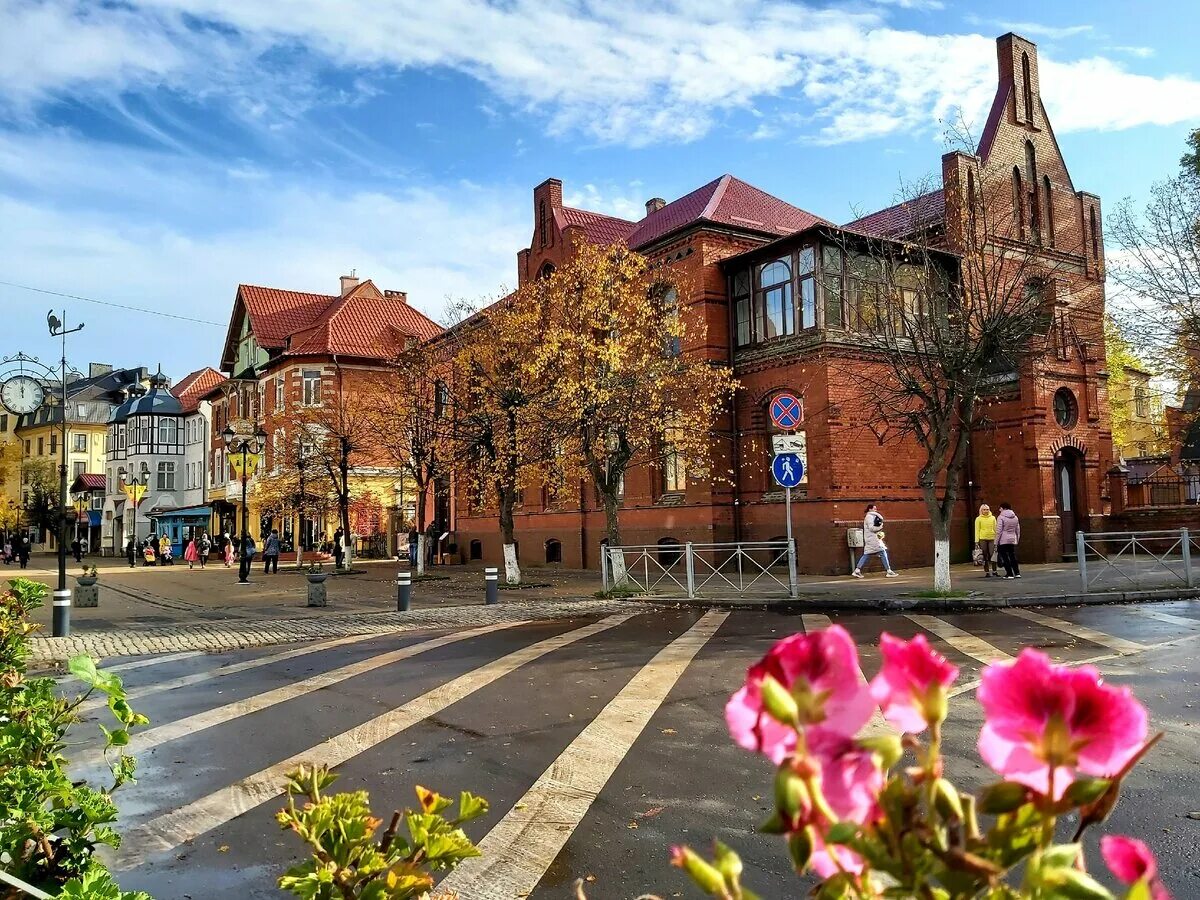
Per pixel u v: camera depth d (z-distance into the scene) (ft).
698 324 81.92
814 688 2.97
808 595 55.52
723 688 29.25
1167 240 76.48
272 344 157.58
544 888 14.46
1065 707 2.84
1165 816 16.55
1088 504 82.64
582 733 23.93
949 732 22.62
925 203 74.95
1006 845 2.95
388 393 101.76
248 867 15.70
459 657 37.32
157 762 22.44
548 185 102.22
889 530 74.84
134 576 109.50
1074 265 87.51
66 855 9.70
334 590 77.05
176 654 40.96
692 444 71.92
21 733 10.43
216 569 128.36
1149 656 32.99
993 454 82.17
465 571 102.37
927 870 2.97
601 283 69.72
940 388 63.21
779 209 91.76
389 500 147.95
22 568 146.10
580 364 66.85
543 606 56.90
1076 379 83.46
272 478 133.18
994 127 83.82
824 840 2.88
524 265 106.83
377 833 16.94
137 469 210.38
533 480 90.12
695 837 16.37
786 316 77.61
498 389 76.13
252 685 32.58
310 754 22.77
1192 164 87.20
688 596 58.65
